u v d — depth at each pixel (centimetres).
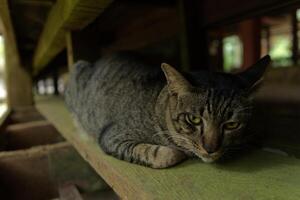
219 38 156
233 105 29
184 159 30
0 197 44
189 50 74
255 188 24
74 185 48
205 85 29
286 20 219
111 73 43
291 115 61
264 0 57
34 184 46
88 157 37
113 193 48
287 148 34
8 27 59
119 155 32
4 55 106
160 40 94
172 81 30
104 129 39
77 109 50
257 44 176
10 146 63
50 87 238
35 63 99
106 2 32
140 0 73
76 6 33
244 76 31
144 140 34
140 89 37
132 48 102
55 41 58
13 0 49
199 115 29
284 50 306
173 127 31
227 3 66
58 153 47
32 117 87
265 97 95
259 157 31
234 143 31
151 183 25
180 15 75
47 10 59
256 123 48
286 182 25
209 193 23
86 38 53
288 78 156
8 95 108
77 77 51
